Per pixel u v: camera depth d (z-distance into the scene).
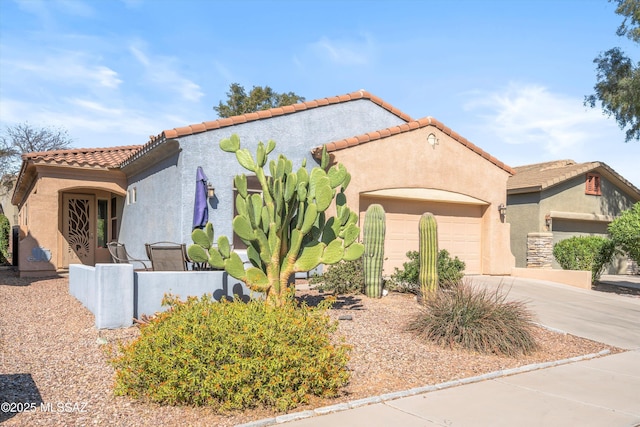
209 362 5.54
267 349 5.71
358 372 6.96
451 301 9.12
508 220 21.47
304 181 8.83
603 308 13.50
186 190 13.10
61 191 18.12
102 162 17.09
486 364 7.84
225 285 10.00
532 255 20.23
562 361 8.36
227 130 13.79
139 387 5.75
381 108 16.94
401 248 16.28
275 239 8.80
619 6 18.72
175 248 10.11
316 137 15.37
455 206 17.53
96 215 18.84
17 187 20.09
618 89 19.55
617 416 5.79
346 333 8.66
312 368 5.71
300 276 14.45
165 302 7.29
